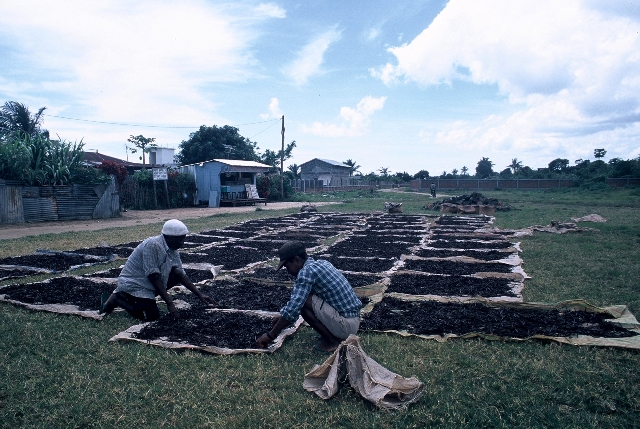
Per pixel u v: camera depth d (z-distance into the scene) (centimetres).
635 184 5378
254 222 2172
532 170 7619
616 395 418
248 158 5678
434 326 610
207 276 936
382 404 398
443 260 1130
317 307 518
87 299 739
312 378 448
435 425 379
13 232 1794
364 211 2920
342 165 8169
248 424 376
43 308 680
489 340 562
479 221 2181
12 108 3403
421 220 2258
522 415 388
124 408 398
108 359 504
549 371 464
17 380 449
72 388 434
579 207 2984
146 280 642
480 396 420
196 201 3650
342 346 446
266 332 574
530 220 2181
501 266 1055
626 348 520
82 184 2384
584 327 601
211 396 423
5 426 369
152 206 3259
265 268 1021
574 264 1053
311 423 381
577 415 387
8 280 895
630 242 1380
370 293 795
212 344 546
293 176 6272
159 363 491
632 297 761
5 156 2119
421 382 427
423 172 9169
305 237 1594
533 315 659
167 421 382
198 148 5247
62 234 1675
